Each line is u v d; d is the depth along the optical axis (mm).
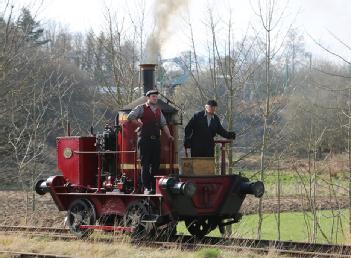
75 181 14055
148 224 12469
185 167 13383
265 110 18375
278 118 18953
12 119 22047
